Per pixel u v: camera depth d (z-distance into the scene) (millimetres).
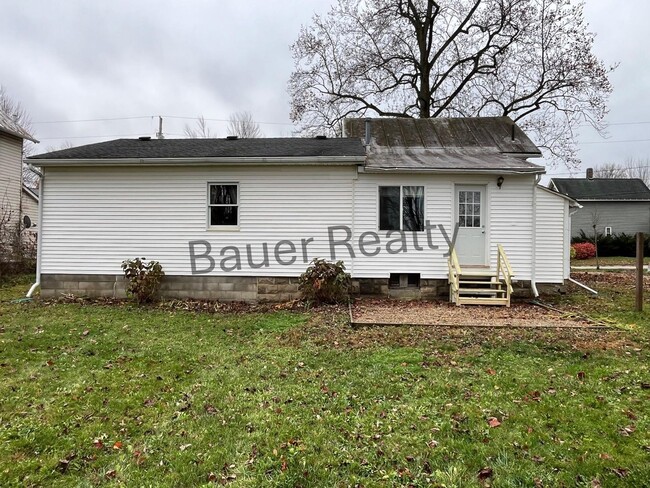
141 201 9578
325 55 21047
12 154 16250
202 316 7836
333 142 11281
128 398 3961
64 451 3006
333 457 2902
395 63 20609
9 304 8844
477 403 3775
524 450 2965
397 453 2945
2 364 4926
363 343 5840
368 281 9562
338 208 9500
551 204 9656
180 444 3107
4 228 14758
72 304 8859
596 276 14945
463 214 9656
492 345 5645
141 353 5418
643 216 30859
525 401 3809
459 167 9203
